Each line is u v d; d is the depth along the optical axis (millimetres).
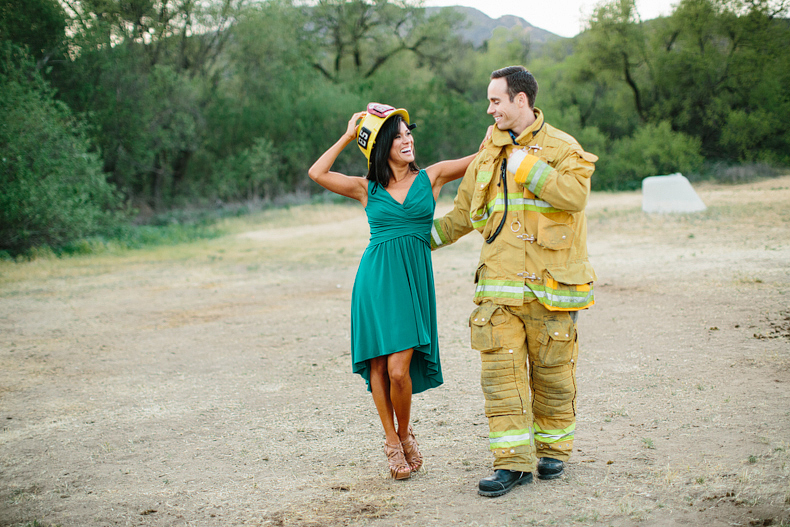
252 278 11836
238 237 20844
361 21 42344
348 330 7012
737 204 16750
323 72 42750
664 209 16703
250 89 33031
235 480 3260
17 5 22438
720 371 4398
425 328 3139
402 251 3145
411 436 3299
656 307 6652
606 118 38469
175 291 10719
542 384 2986
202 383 5277
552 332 2877
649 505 2600
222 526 2736
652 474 2900
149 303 9648
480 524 2557
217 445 3809
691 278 8016
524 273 2893
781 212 14070
